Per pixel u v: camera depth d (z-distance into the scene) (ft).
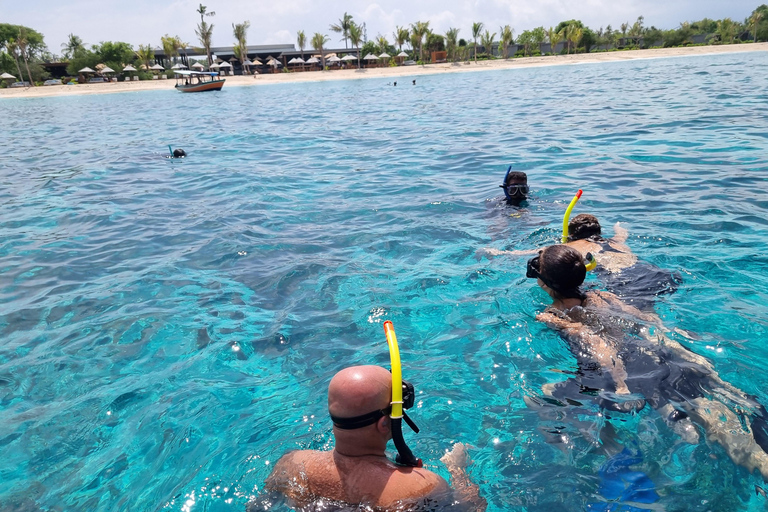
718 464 6.88
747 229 16.01
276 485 6.60
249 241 17.80
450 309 12.14
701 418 7.66
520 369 9.55
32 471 7.78
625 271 13.04
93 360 10.85
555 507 6.42
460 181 25.16
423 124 47.85
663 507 6.31
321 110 68.54
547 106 56.29
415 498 5.94
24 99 144.05
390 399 6.15
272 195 24.13
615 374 8.99
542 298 12.35
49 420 8.95
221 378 9.94
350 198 22.97
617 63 164.96
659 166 25.29
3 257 17.44
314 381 9.64
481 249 15.93
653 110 45.70
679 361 9.02
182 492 7.04
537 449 7.44
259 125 54.19
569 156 29.09
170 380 9.97
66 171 32.65
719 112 41.16
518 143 34.50
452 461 7.14
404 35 237.25
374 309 12.34
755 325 10.48
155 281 14.85
